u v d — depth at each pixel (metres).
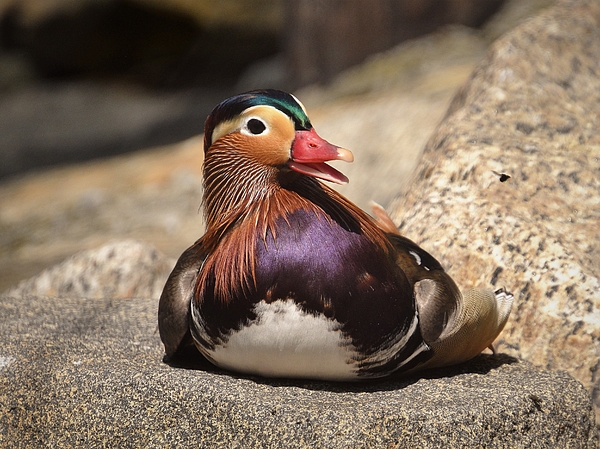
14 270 15.40
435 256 8.31
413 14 23.83
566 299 7.75
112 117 31.30
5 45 36.06
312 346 5.78
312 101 23.03
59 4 34.59
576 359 7.59
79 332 7.53
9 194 21.72
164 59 34.88
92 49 35.41
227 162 6.08
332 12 24.48
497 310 6.68
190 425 5.94
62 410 6.34
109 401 6.20
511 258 8.05
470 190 8.72
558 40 10.73
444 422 5.76
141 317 8.12
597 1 11.77
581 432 6.45
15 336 7.26
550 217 8.48
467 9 23.77
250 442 5.73
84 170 22.55
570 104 9.98
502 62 10.33
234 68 34.34
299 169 5.89
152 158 21.77
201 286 6.04
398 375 6.32
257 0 33.94
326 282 5.70
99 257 10.79
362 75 23.02
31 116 32.16
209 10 33.81
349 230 5.95
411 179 9.62
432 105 17.28
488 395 6.12
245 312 5.78
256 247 5.82
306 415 5.67
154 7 33.91
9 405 6.61
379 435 5.64
